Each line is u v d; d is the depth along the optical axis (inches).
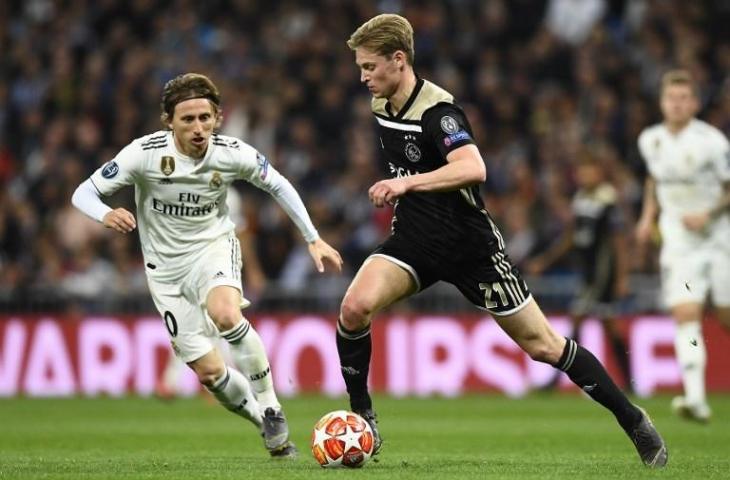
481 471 790.5
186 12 2623.0
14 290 1963.6
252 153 885.8
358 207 2155.5
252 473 762.8
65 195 2215.8
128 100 2443.4
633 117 2284.7
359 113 2352.4
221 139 882.1
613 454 971.3
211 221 895.1
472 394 1860.2
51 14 2684.5
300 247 2089.1
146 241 901.8
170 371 1660.9
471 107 2380.7
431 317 1894.7
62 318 1946.4
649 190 1339.8
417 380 1887.3
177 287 895.1
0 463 870.4
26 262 2160.4
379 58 781.3
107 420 1384.1
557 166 2174.0
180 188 876.6
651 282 1909.4
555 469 809.5
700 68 2389.3
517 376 1862.7
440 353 1886.1
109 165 876.6
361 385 823.7
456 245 791.7
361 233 2107.5
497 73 2434.8
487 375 1870.1
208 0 2659.9
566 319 1897.1
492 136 2341.3
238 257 908.6
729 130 2247.8
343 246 2091.5
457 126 769.6
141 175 877.8
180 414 1476.4
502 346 1871.3
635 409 804.6
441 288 1910.7
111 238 2113.7
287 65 2482.8
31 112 2500.0
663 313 1877.5
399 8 2549.2
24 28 2694.4
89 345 1935.3
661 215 1317.7
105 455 959.0
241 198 2074.3
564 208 2042.3
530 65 2459.4
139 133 2391.7
